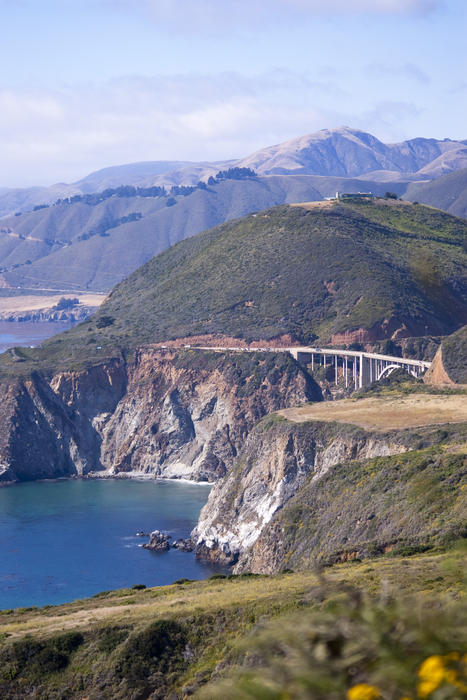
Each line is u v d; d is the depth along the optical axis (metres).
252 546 118.50
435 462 92.69
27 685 54.84
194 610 57.22
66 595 108.25
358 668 6.32
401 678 6.21
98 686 53.06
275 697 6.24
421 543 74.94
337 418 130.75
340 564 72.00
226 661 48.53
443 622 6.44
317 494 106.44
